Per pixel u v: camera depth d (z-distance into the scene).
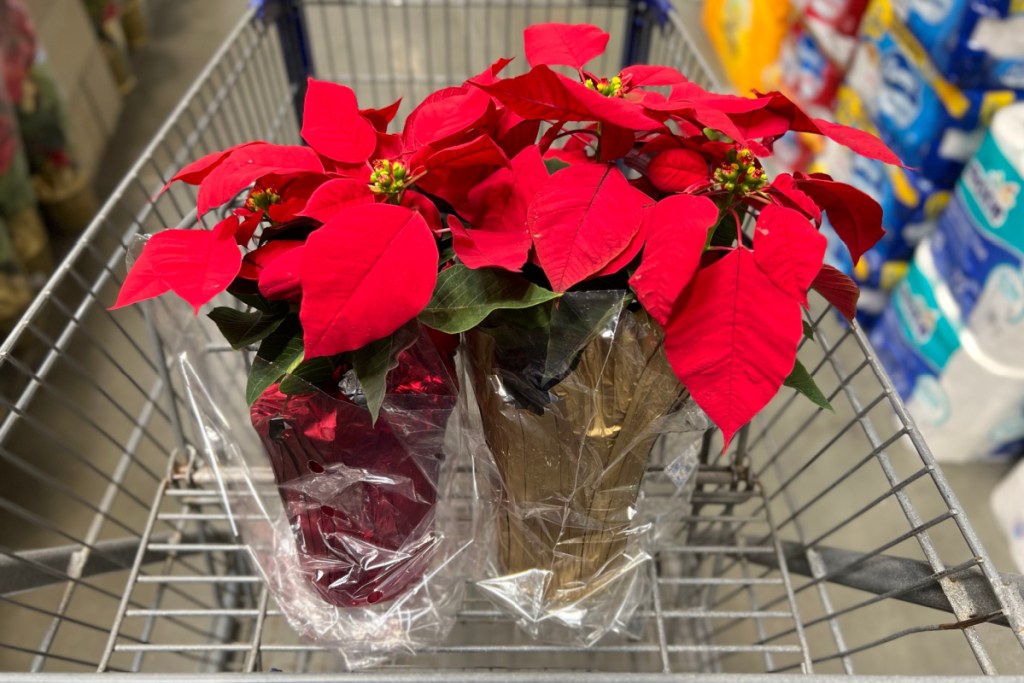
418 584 0.70
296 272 0.47
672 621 1.16
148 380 1.70
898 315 1.66
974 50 1.29
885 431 1.67
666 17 1.16
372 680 0.47
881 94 1.59
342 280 0.43
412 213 0.47
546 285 0.51
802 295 0.46
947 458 1.62
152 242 0.51
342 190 0.50
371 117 0.63
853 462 1.62
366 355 0.48
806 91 1.91
